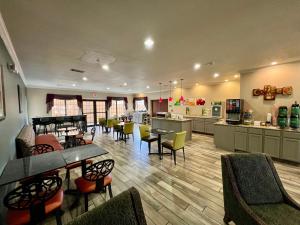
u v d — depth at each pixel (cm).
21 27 203
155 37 236
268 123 416
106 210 83
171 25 203
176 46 271
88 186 201
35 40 242
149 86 823
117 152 473
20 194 143
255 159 177
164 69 437
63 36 230
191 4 160
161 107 1075
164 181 291
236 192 160
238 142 450
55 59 338
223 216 199
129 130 615
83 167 239
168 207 218
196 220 193
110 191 231
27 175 173
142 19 188
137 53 304
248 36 237
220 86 712
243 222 148
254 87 449
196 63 380
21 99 472
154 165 368
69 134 482
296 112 368
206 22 196
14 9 164
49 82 666
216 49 288
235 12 176
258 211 146
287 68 390
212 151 470
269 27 210
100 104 1080
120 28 209
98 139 653
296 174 313
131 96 1257
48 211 157
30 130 446
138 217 92
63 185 285
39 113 814
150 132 509
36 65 385
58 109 887
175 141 371
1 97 207
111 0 152
